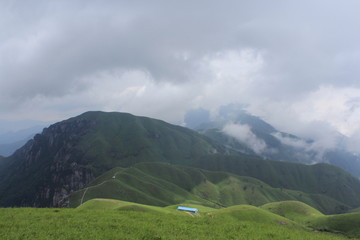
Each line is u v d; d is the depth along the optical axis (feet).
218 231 143.95
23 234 115.24
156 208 401.08
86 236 115.96
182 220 165.17
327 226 592.19
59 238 111.55
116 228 132.98
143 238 119.75
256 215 454.40
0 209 176.24
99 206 420.36
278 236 143.64
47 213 163.12
